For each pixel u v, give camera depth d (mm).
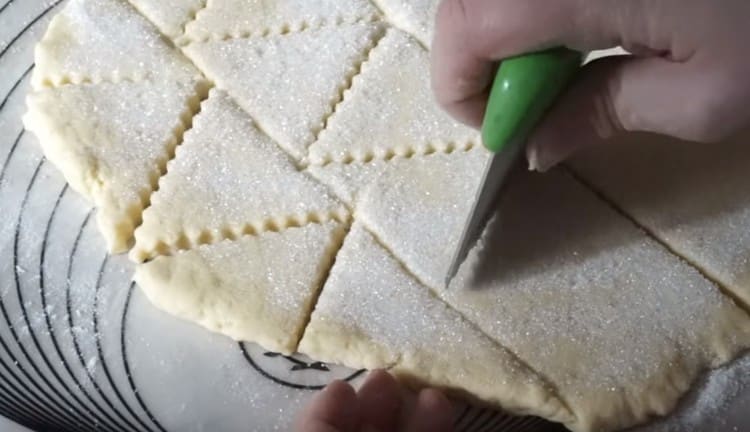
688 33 249
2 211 357
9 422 306
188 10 387
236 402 320
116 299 340
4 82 386
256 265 325
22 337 333
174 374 325
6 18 402
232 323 318
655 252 327
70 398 319
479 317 314
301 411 312
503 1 246
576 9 243
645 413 302
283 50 374
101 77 370
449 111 291
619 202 338
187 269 325
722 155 345
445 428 294
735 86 254
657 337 311
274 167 344
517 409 307
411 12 385
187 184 340
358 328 312
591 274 322
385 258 326
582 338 310
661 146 347
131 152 349
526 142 290
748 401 309
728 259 325
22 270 345
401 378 309
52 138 355
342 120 356
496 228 330
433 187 340
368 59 373
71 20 382
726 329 313
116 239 340
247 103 362
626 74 266
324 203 338
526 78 251
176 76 369
